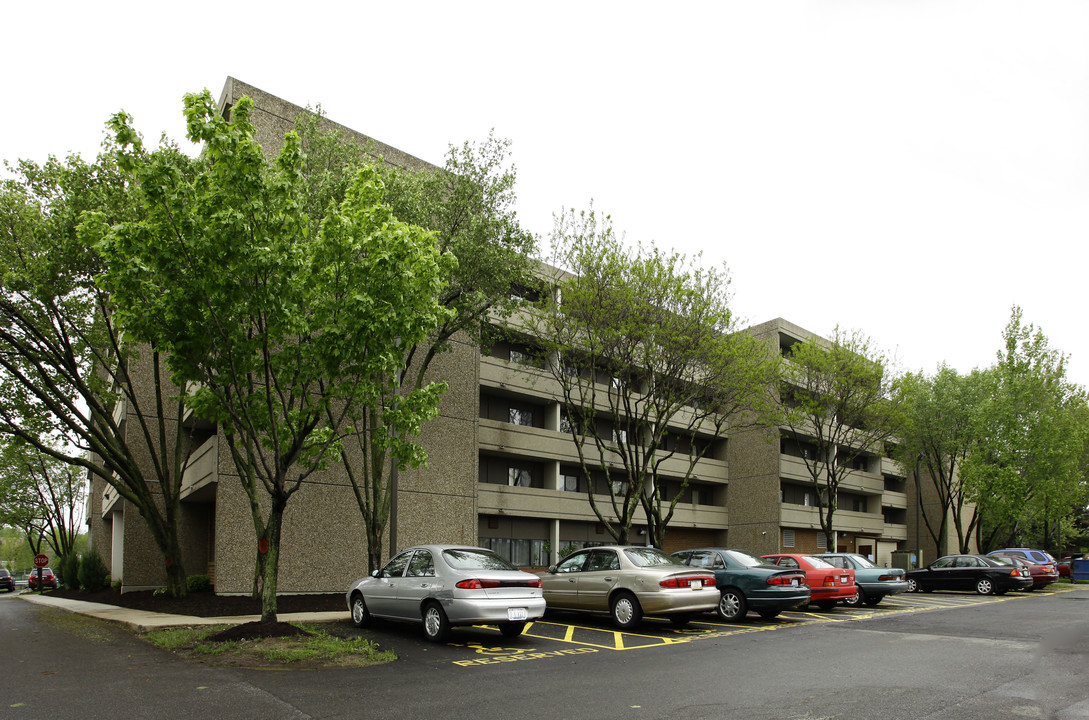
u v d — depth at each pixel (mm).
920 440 39000
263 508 20312
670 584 13859
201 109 10977
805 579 18172
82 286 17766
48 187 18078
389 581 13195
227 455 19922
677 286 22125
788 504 38312
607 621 15789
